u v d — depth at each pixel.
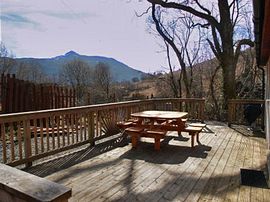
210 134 7.69
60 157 5.14
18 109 8.51
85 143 5.90
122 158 5.11
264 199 3.30
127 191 3.51
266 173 4.29
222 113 12.30
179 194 3.43
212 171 4.37
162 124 6.82
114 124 7.09
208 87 16.58
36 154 4.65
